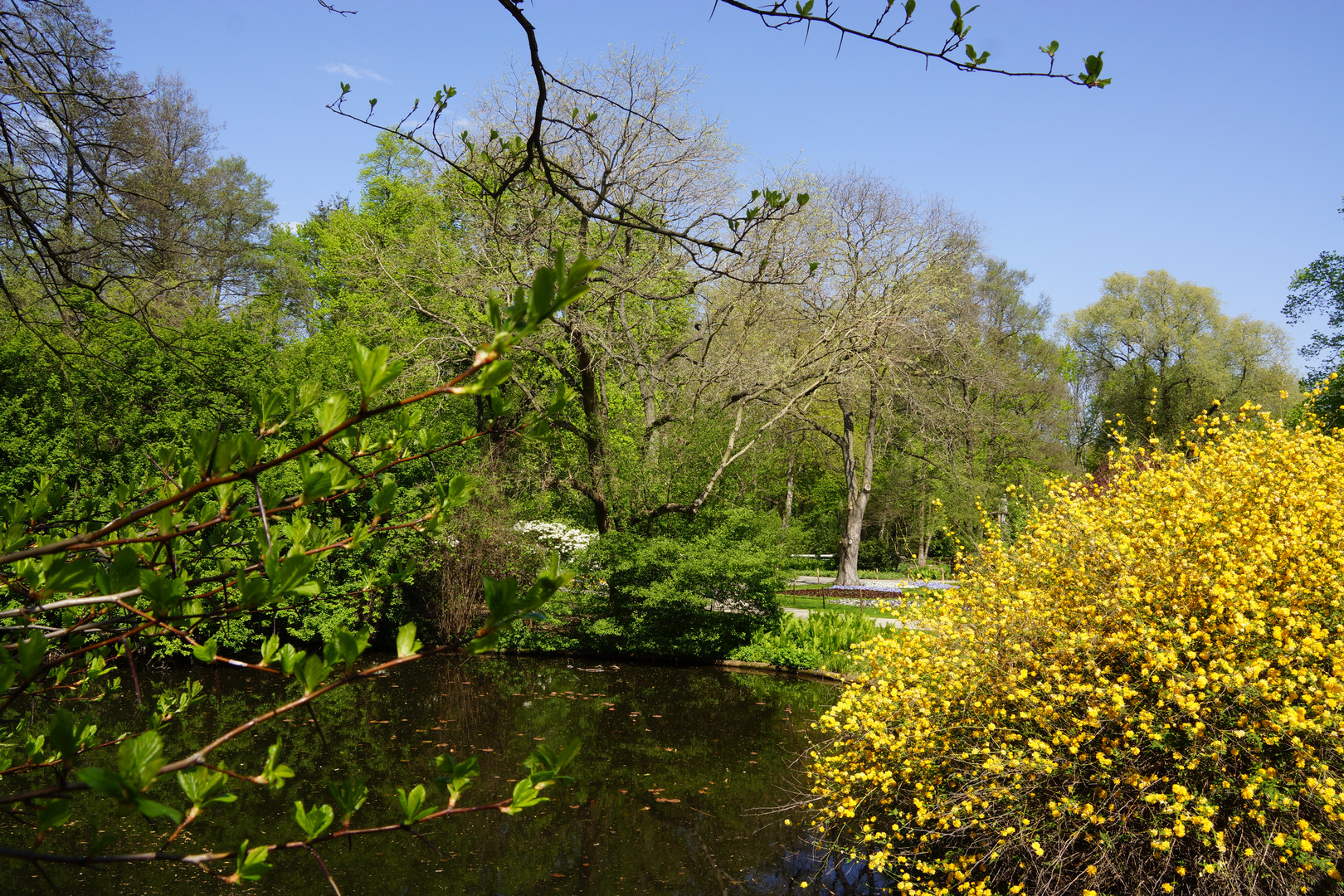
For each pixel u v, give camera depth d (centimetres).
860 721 501
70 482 1036
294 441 159
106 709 896
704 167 1189
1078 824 423
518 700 1066
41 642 108
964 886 441
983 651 480
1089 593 487
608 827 641
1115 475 617
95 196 461
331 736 856
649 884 545
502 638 118
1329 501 479
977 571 582
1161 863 418
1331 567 431
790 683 1205
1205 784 401
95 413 1041
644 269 1112
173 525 146
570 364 1338
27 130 432
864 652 571
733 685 1184
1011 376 2508
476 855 584
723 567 1316
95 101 442
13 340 1035
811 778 715
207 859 117
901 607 595
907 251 1684
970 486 2002
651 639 1381
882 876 557
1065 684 438
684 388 1395
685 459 1398
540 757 137
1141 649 420
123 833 579
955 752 477
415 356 1186
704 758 819
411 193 1883
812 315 1410
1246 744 393
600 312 1291
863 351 1432
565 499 1576
